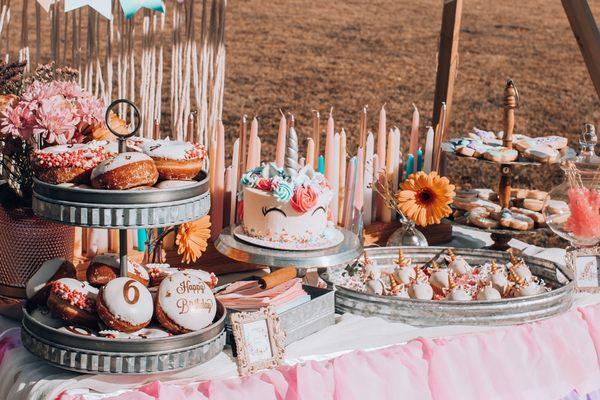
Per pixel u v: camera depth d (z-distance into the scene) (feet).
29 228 6.04
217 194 7.52
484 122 24.82
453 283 6.71
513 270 6.88
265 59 27.91
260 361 5.45
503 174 8.72
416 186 7.72
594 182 7.42
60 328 5.06
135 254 7.29
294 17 31.04
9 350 5.63
